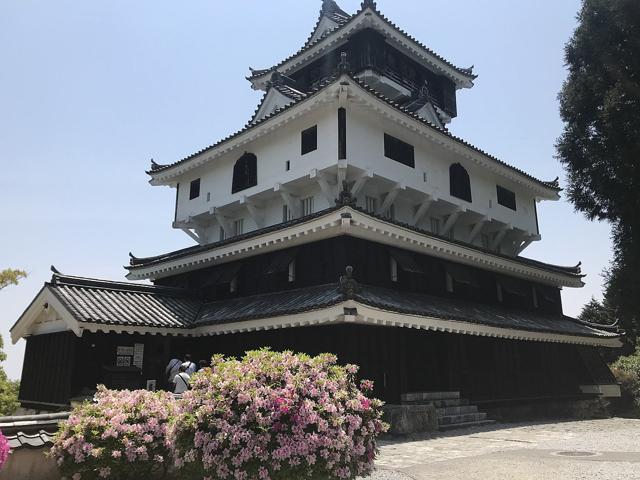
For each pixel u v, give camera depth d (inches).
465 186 882.8
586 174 1149.7
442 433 596.1
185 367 544.7
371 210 768.3
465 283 820.0
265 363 255.6
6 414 876.6
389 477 352.5
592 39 1114.1
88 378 636.7
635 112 1018.1
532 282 1012.5
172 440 255.1
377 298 596.4
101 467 274.7
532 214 1055.6
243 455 219.8
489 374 792.9
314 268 667.4
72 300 652.7
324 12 1107.3
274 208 823.7
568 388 984.9
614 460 413.4
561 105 1190.9
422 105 930.7
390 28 946.1
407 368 648.4
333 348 585.9
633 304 1158.3
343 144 676.1
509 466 389.4
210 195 895.1
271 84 912.9
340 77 641.6
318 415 233.8
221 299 800.3
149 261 955.3
